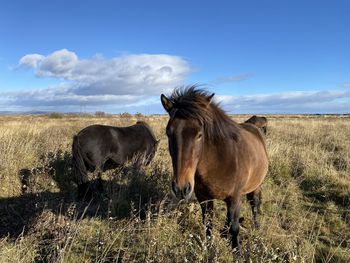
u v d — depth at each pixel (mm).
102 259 4016
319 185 7418
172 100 3820
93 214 5602
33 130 12125
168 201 5555
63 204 5910
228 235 4184
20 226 5195
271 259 3609
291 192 6945
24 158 7711
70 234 4574
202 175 3986
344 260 4566
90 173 6836
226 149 3959
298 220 5609
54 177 7113
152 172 6957
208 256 3834
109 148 6785
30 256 4109
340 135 15172
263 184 7215
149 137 7645
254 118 6965
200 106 3664
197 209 5422
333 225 5672
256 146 4828
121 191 6168
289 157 9258
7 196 6375
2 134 9688
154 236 4473
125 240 4625
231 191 4105
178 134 3494
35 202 6012
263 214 5883
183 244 4391
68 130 13914
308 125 21500
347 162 8930
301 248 4438
